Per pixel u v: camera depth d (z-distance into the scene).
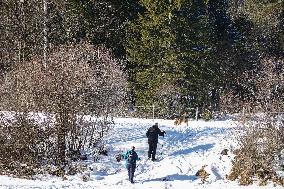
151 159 24.36
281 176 21.09
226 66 57.22
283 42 56.38
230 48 58.66
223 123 33.00
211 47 49.50
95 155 24.39
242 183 20.98
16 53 47.94
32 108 23.75
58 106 23.50
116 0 47.53
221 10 60.12
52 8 48.78
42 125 23.69
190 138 27.69
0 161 22.36
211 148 25.27
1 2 50.75
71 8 47.03
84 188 19.64
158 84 43.94
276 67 50.19
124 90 38.94
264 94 39.00
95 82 27.36
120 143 26.09
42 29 48.19
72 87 24.00
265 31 59.53
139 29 46.56
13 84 26.66
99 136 25.88
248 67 58.69
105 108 30.66
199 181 21.48
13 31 49.53
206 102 46.62
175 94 43.09
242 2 69.00
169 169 22.81
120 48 47.91
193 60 46.81
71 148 23.95
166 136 28.00
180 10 47.03
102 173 22.67
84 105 24.56
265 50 58.91
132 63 46.66
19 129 23.09
